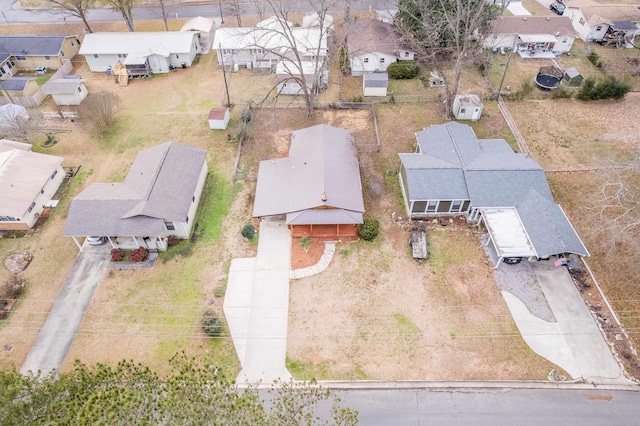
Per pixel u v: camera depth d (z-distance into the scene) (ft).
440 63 173.27
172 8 221.46
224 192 122.42
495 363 85.30
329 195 107.34
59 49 173.78
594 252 104.27
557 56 179.01
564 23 178.40
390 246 107.24
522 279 99.35
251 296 97.30
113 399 53.78
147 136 142.92
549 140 136.98
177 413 53.16
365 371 84.48
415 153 122.21
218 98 159.53
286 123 147.74
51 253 107.14
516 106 152.15
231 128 145.59
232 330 91.25
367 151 134.31
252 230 108.37
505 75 165.99
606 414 77.82
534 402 79.66
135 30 202.28
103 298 97.50
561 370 84.02
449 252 105.40
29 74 175.32
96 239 107.65
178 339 89.81
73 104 157.28
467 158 116.16
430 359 86.07
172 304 96.12
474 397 80.64
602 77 164.04
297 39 170.30
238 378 83.56
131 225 102.32
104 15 217.36
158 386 58.44
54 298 97.60
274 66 163.73
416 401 80.28
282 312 94.17
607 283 98.07
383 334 90.12
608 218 111.04
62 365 85.97
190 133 143.95
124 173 129.18
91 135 143.74
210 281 100.53
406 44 167.02
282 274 101.60
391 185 122.93
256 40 159.22
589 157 130.11
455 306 94.58
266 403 79.46
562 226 101.14
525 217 103.60
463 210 112.68
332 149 122.31
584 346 87.40
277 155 134.31
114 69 168.55
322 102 156.46
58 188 124.47
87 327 92.22
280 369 84.99
